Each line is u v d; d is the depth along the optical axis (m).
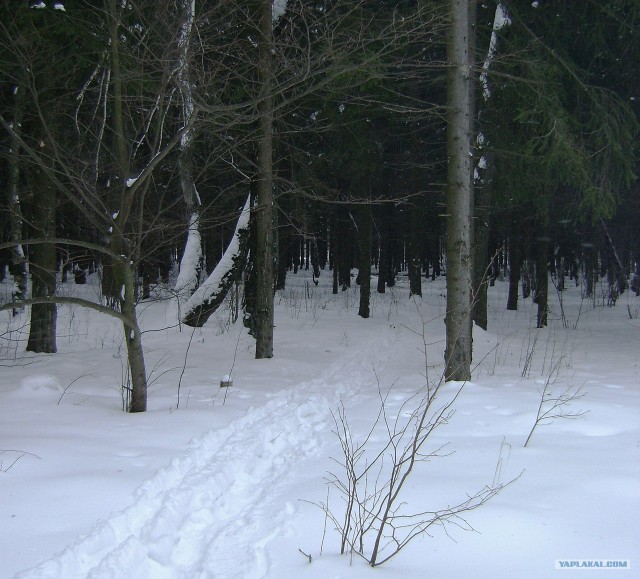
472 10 10.70
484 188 13.81
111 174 8.55
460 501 3.93
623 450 4.93
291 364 10.56
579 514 3.69
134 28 7.31
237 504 4.19
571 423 5.82
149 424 5.96
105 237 6.63
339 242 27.45
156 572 3.20
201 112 7.38
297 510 3.92
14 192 12.80
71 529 3.49
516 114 12.62
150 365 10.30
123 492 4.07
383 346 13.13
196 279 15.13
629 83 14.08
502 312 22.52
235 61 9.12
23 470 4.41
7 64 8.20
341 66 7.48
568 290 32.97
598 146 11.95
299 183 14.45
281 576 3.07
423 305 21.84
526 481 4.25
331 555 3.28
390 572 3.08
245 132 10.81
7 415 6.09
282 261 26.83
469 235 8.21
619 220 21.44
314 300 22.72
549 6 12.96
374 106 13.16
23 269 14.55
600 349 12.61
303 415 6.74
